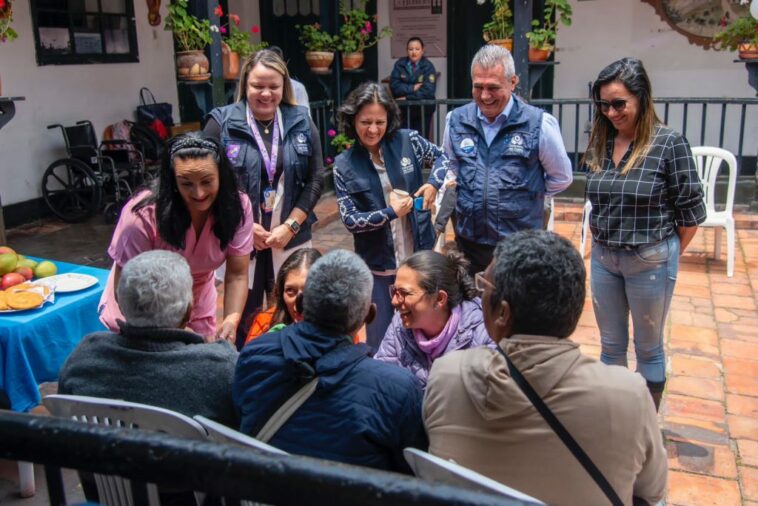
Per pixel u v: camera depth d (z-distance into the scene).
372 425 1.67
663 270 2.79
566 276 1.39
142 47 8.58
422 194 3.19
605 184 2.80
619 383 1.38
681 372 3.81
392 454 1.74
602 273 2.96
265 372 1.74
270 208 3.38
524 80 6.45
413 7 9.00
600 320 3.04
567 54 8.40
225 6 9.11
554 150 3.16
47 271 3.31
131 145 7.70
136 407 1.76
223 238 2.64
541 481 1.41
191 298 2.04
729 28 6.50
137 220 2.57
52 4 7.34
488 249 3.33
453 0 8.87
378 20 9.14
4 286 3.14
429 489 0.68
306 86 10.09
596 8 8.16
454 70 9.09
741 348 4.10
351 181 3.22
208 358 1.94
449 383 1.48
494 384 1.39
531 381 1.37
